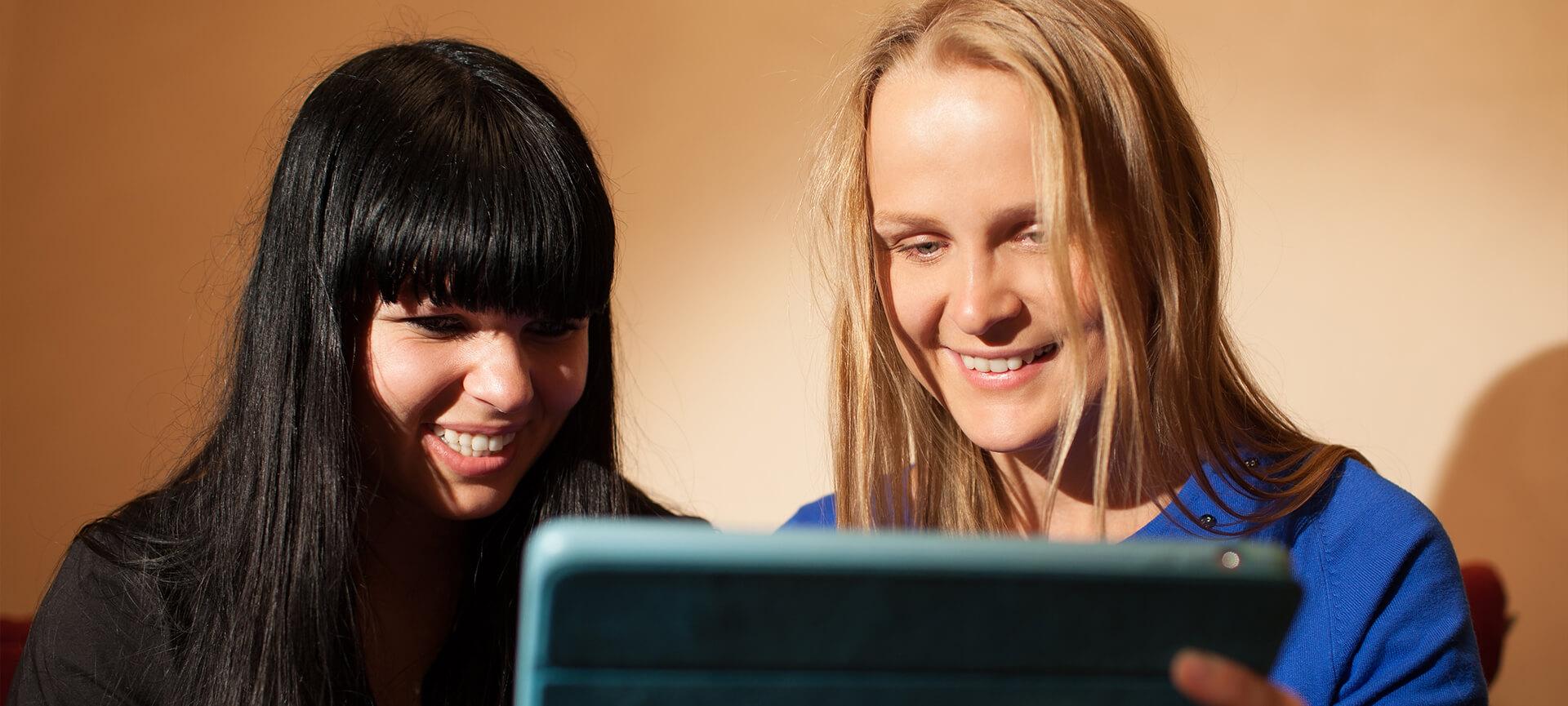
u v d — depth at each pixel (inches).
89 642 34.8
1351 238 77.4
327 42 87.5
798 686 19.5
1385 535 35.5
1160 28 73.5
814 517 45.9
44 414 89.7
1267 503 37.1
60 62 90.3
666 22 84.5
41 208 90.0
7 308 90.0
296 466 35.1
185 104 89.0
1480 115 76.4
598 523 18.7
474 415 34.6
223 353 44.1
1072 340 33.5
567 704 19.2
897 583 18.8
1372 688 35.2
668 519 42.8
